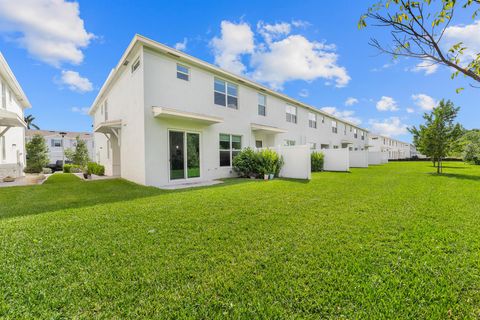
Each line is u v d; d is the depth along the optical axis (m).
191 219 3.96
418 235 3.12
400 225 3.55
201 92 9.84
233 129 11.41
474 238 2.98
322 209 4.61
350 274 2.18
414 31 1.82
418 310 1.71
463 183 8.26
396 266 2.32
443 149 12.23
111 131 11.64
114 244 2.90
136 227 3.55
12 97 12.81
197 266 2.36
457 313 1.68
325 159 15.47
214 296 1.89
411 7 1.75
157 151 8.29
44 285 2.02
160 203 5.19
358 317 1.64
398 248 2.73
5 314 1.67
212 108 10.31
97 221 3.86
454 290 1.93
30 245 2.87
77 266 2.36
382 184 8.21
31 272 2.23
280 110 14.98
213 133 10.39
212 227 3.55
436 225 3.53
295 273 2.21
